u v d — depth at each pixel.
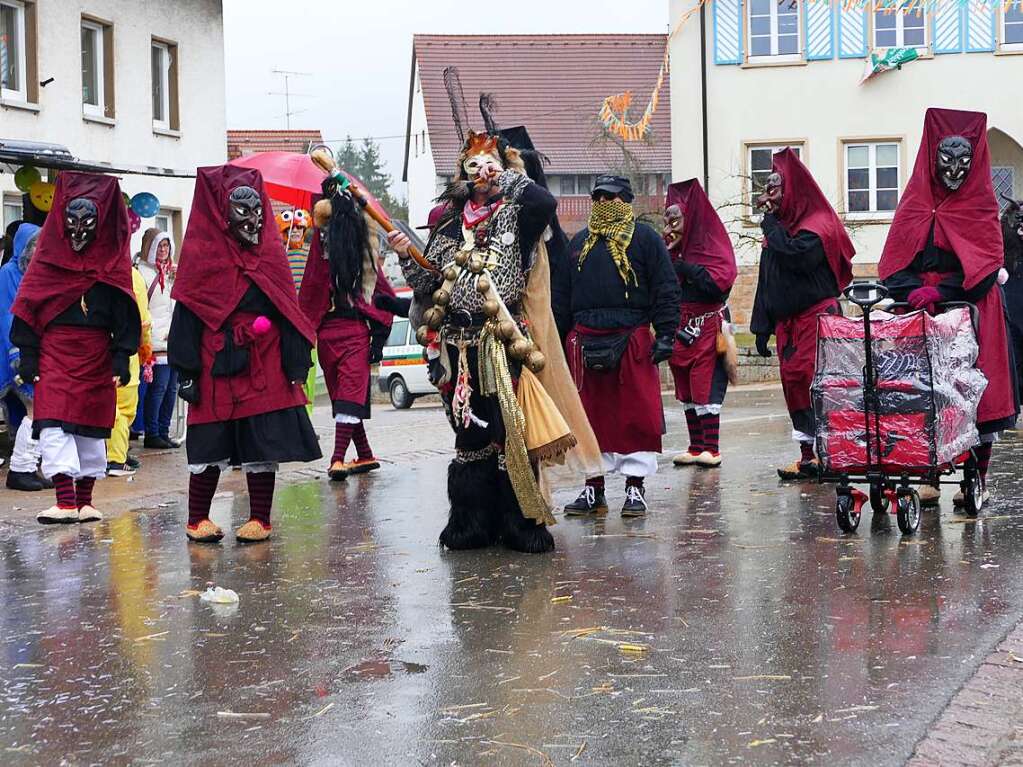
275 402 8.65
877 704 5.02
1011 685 5.20
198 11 29.22
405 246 8.21
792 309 10.93
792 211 10.92
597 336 9.39
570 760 4.54
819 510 9.46
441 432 17.09
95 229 9.75
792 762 4.46
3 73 23.86
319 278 12.02
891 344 8.23
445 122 55.69
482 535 8.39
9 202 23.20
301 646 6.12
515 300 8.17
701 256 12.23
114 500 10.99
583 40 57.22
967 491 8.89
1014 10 36.88
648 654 5.80
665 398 24.62
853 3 34.97
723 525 8.99
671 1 37.81
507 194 8.06
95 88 26.47
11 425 12.20
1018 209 12.19
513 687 5.39
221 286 8.56
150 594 7.32
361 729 4.93
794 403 11.10
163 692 5.47
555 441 7.98
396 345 28.17
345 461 13.16
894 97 37.28
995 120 37.03
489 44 57.41
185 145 28.92
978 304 9.05
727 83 37.78
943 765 4.39
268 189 15.03
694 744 4.66
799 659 5.64
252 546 8.73
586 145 53.97
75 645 6.25
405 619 6.58
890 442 8.24
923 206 9.18
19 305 9.74
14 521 9.94
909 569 7.34
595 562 7.85
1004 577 7.05
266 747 4.77
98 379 9.91
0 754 4.79
